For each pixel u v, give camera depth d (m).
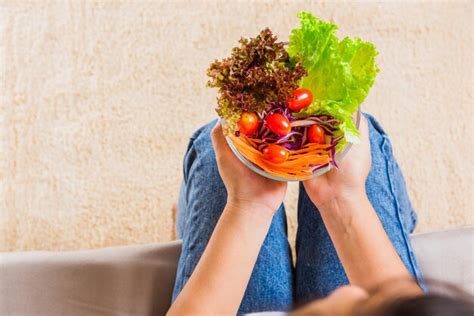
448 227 1.24
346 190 0.67
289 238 1.20
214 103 1.26
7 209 1.24
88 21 1.29
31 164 1.25
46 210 1.24
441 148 1.25
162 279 0.85
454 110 1.26
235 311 0.62
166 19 1.29
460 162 1.25
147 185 1.24
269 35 0.56
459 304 0.35
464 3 1.29
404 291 0.38
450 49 1.28
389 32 1.28
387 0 1.28
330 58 0.59
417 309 0.34
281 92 0.55
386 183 0.86
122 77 1.27
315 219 0.85
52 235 1.24
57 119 1.26
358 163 0.67
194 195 0.86
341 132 0.60
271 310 0.79
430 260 0.84
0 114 1.27
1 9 1.29
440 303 0.34
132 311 0.83
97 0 1.29
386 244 0.65
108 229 1.24
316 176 0.62
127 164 1.25
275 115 0.57
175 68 1.27
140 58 1.28
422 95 1.26
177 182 1.24
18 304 0.81
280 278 0.82
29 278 0.82
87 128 1.26
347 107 0.60
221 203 0.83
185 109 1.26
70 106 1.27
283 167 0.59
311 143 0.59
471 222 1.24
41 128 1.26
